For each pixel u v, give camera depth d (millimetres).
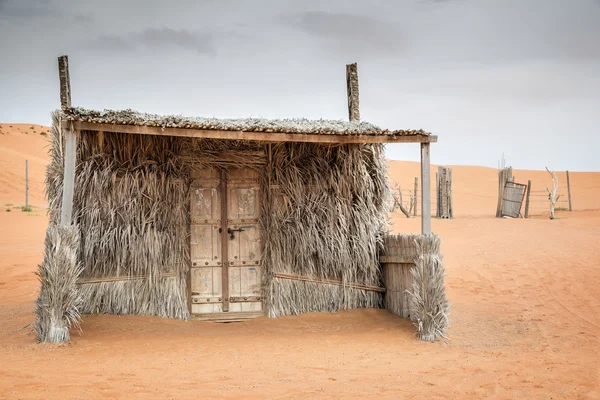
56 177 9898
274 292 10836
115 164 10109
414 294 9406
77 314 8703
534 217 32000
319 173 10922
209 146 10812
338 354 8203
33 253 19703
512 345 8828
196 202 10961
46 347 8078
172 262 10336
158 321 9984
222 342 8914
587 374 7137
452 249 19375
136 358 7750
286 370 7273
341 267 10977
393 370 7332
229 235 11047
